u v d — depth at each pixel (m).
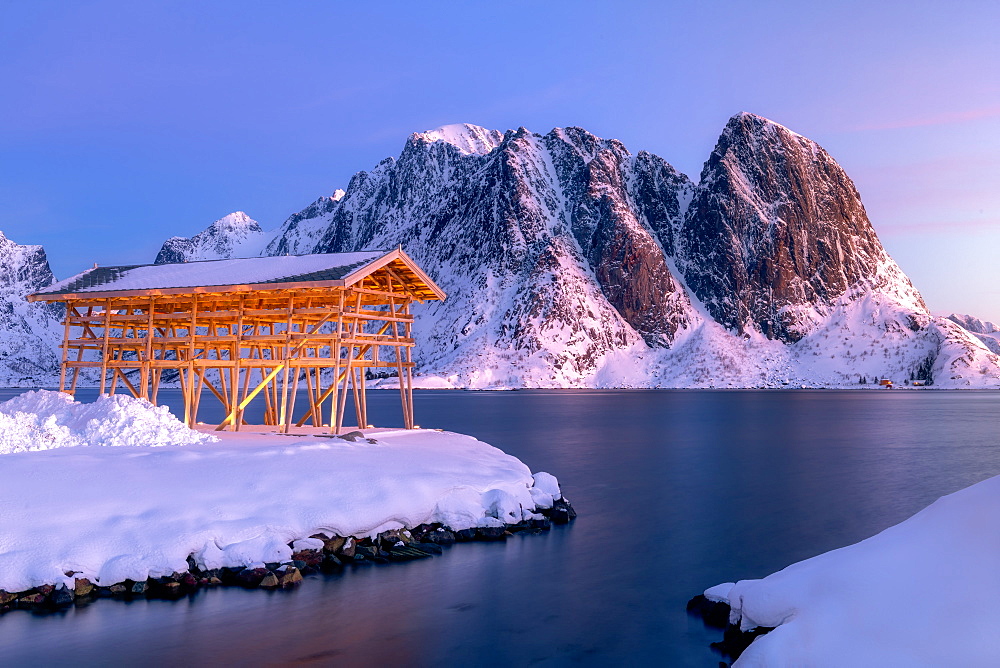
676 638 13.91
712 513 27.36
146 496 17.50
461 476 23.33
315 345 34.09
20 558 14.71
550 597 16.41
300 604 15.27
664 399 166.75
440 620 14.64
